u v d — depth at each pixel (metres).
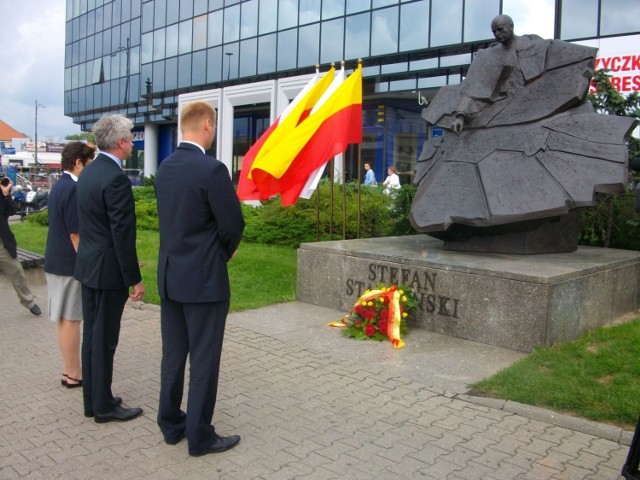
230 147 24.78
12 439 4.04
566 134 6.72
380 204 12.60
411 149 24.48
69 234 4.84
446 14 19.20
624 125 6.49
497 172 6.88
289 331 6.68
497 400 4.58
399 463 3.69
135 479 3.51
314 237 12.69
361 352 5.91
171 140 37.97
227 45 26.88
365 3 21.17
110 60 39.28
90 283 4.15
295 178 9.88
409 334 6.48
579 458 3.78
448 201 7.05
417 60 20.41
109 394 4.32
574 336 6.11
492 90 7.32
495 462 3.72
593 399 4.42
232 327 6.84
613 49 15.84
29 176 37.50
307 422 4.29
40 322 7.32
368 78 21.73
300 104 10.07
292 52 23.83
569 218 7.46
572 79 6.90
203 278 3.64
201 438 3.75
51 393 4.91
